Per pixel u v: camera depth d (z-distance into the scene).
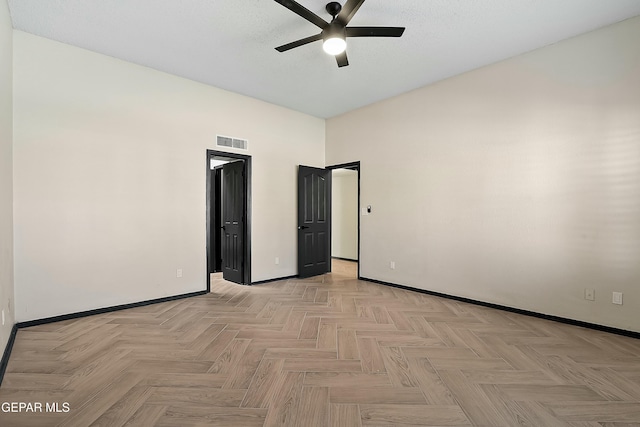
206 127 4.29
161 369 2.14
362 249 5.16
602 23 2.86
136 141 3.66
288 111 5.27
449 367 2.19
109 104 3.47
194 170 4.16
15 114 2.91
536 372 2.13
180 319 3.18
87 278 3.30
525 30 2.97
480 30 2.98
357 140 5.26
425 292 4.29
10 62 2.77
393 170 4.71
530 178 3.36
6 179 2.54
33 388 1.90
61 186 3.15
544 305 3.25
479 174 3.77
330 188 5.86
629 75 2.78
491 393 1.88
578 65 3.05
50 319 3.07
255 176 4.84
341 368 2.17
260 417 1.65
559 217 3.17
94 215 3.35
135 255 3.63
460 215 3.94
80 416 1.64
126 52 3.40
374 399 1.81
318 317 3.25
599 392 1.89
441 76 4.02
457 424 1.60
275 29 2.97
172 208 3.95
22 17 2.76
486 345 2.56
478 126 3.78
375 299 3.97
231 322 3.09
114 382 1.97
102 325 3.00
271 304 3.73
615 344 2.59
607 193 2.89
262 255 4.93
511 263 3.50
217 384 1.96
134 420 1.61
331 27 2.47
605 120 2.90
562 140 3.15
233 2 2.58
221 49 3.35
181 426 1.57
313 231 5.55
